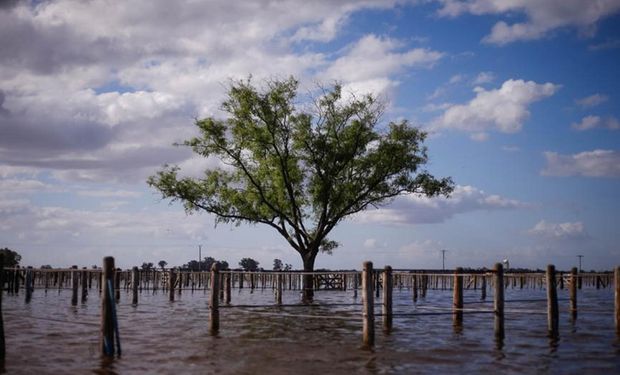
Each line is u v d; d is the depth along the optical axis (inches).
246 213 1492.4
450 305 1213.7
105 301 554.9
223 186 1518.2
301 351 600.4
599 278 2110.0
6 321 839.7
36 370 493.7
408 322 874.8
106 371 491.8
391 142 1526.8
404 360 553.6
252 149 1493.6
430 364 535.2
